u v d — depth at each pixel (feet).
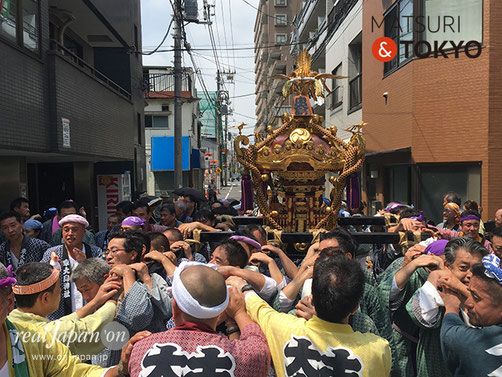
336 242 8.97
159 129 87.45
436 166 27.94
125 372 5.99
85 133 29.48
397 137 31.01
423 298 7.97
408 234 11.82
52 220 19.21
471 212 13.58
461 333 6.69
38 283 7.23
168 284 9.02
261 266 11.46
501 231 11.32
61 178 38.45
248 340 5.87
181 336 5.46
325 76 13.33
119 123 38.52
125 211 19.71
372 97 36.47
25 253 14.88
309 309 6.80
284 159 12.53
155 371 5.16
